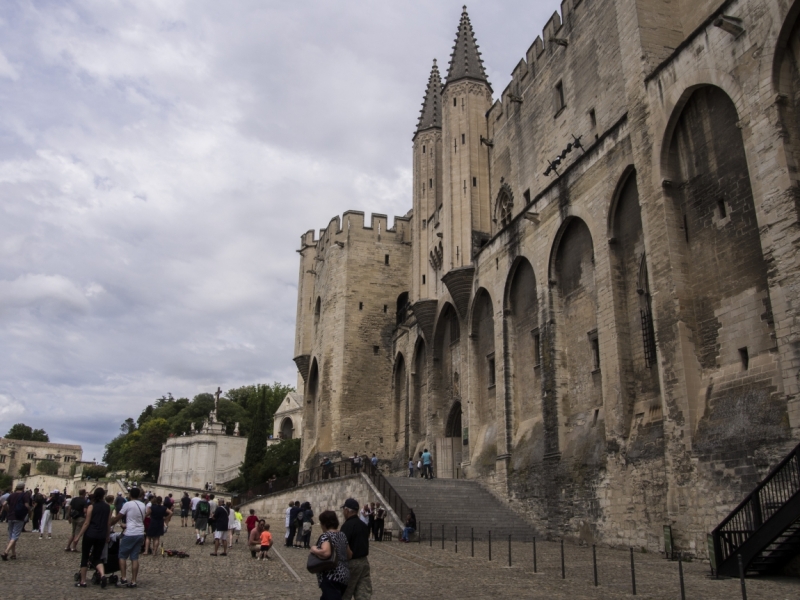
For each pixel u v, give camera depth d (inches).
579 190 1018.7
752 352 671.1
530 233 1171.3
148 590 473.4
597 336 979.3
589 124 1155.9
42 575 532.1
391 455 1907.0
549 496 1011.3
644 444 813.9
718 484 658.8
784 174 611.8
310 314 2351.1
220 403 4210.1
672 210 782.5
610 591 476.1
